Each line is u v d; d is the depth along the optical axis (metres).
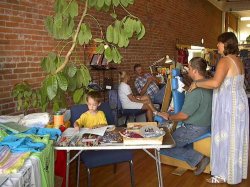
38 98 2.83
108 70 5.02
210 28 11.63
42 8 3.73
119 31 2.65
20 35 3.41
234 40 2.88
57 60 2.71
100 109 2.96
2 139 1.92
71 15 2.71
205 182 3.11
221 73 2.84
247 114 3.01
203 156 3.28
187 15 8.97
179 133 3.35
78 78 2.78
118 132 2.34
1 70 3.16
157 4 6.88
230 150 2.95
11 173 1.46
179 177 3.24
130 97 4.95
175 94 3.46
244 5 12.70
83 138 2.19
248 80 5.29
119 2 2.74
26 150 1.75
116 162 2.56
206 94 3.17
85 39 2.78
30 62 3.58
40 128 2.25
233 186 3.02
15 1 3.32
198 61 3.10
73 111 2.79
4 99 3.22
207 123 3.26
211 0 11.27
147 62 6.53
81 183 3.08
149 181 3.14
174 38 8.02
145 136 2.09
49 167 1.91
